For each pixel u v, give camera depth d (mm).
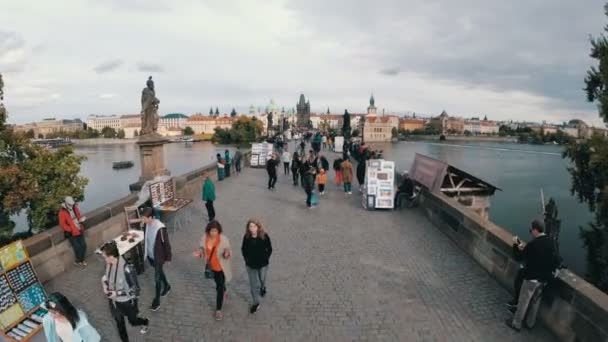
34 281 6793
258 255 6633
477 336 6055
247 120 156625
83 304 7023
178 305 7027
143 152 15719
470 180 16078
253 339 5984
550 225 6520
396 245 10391
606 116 17156
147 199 10695
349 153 36844
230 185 20266
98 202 49875
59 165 15492
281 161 32656
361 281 8062
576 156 18359
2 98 14383
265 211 14359
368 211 14406
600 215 16922
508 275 7586
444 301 7191
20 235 15234
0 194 13805
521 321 6148
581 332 5453
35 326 6324
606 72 17281
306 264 9016
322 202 16078
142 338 5980
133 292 5547
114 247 5477
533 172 75438
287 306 7004
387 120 192625
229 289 7730
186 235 11250
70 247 8664
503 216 39469
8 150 14664
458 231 10297
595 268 17500
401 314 6723
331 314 6727
